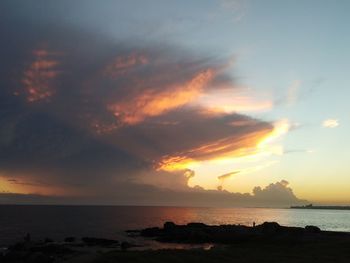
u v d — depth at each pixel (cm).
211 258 4600
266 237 8206
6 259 5700
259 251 5475
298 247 6119
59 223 16025
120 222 17612
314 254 5172
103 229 13362
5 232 11531
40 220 17850
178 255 4728
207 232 10019
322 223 19738
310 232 8500
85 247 7931
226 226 10850
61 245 8069
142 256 4569
